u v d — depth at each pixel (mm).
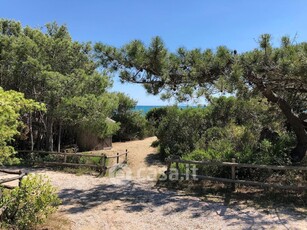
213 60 8430
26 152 14297
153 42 8477
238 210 7121
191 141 14109
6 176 10758
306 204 7266
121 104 23250
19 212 5602
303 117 10055
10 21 17016
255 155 9828
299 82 8344
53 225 6207
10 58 13203
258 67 7984
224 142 12312
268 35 7887
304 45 7488
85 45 14898
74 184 10008
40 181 6094
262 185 8086
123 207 7613
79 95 13461
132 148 18109
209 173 9695
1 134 5730
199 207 7473
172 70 8984
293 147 10727
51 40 14086
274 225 6113
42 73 12742
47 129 14812
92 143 17297
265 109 12930
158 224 6457
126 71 9305
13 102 5395
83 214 7070
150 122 25031
